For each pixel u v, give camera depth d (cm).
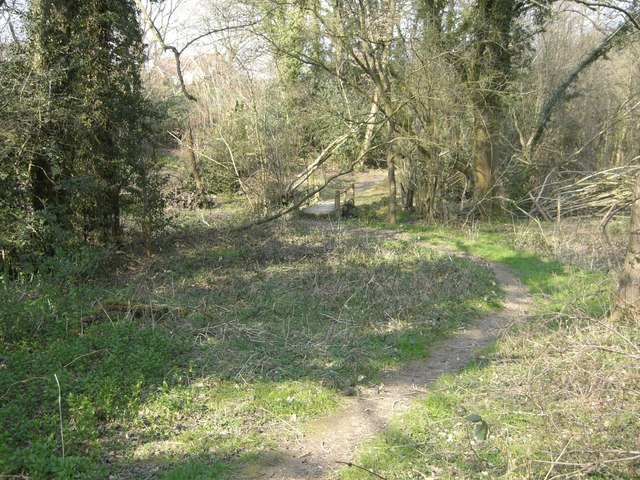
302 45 1902
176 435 562
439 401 630
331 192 2828
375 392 684
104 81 1265
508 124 2481
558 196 1684
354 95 2422
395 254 1377
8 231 1078
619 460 418
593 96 2530
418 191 2180
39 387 621
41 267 1034
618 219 1730
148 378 671
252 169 2388
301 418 611
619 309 823
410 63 1872
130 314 876
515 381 637
